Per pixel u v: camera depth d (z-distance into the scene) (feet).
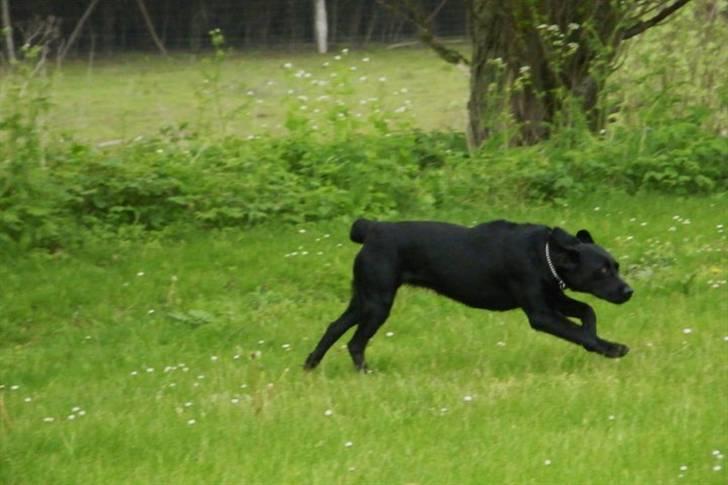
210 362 36.86
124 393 34.01
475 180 54.44
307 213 51.75
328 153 55.16
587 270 33.04
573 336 33.22
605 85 57.67
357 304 35.24
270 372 35.35
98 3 109.29
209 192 51.65
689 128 57.16
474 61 61.16
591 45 56.59
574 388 31.83
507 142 57.98
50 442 29.40
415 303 42.19
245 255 47.24
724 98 58.08
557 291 33.81
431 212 52.24
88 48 109.50
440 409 30.78
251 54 109.50
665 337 37.22
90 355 38.32
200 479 26.91
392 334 39.01
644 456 26.96
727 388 31.81
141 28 110.63
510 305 34.27
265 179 52.80
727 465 26.37
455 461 27.20
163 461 28.04
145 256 47.42
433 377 33.96
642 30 58.65
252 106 72.49
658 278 44.09
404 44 111.04
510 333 38.29
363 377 34.14
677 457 26.89
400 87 91.66
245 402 31.89
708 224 50.37
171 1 110.63
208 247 48.24
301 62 103.55
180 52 110.83
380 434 29.22
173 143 56.13
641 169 55.83
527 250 33.53
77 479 27.20
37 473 27.61
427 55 107.04
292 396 32.48
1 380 36.11
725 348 35.70
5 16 90.17
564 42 57.31
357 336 35.17
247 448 28.55
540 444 27.94
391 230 34.83
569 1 57.77
